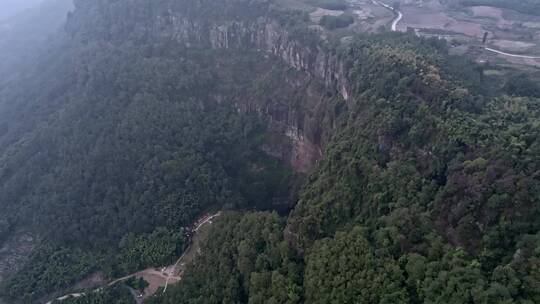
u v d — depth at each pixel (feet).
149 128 546.67
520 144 250.37
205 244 407.44
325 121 475.72
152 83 601.21
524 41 495.82
